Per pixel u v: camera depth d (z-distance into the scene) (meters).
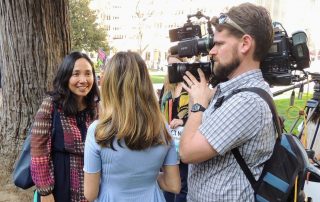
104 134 1.56
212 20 1.73
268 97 1.44
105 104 1.62
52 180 2.18
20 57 3.44
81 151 2.25
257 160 1.46
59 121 2.22
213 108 1.51
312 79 2.54
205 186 1.54
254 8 1.45
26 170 2.27
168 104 3.03
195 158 1.48
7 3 3.34
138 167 1.62
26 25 3.35
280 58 1.65
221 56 1.49
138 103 1.59
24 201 3.49
